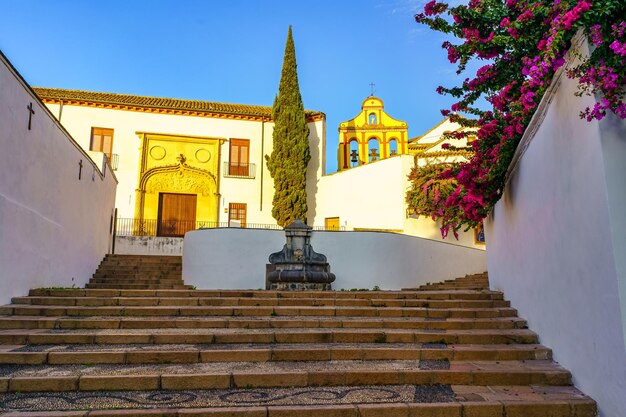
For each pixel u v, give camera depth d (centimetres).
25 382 488
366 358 603
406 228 2167
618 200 430
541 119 606
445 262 1792
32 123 866
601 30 412
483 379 538
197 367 552
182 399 472
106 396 477
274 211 2459
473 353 607
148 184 2478
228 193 2555
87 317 721
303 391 505
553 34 439
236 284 1393
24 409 434
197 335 640
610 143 439
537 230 655
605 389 450
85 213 1283
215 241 1416
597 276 460
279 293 890
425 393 503
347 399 480
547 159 596
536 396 493
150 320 698
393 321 732
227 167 2578
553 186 577
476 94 629
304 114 2558
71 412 423
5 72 746
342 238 1467
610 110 440
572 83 498
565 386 532
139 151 2488
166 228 2469
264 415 439
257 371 535
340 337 663
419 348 618
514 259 794
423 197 2030
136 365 559
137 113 2527
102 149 2459
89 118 2459
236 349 598
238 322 712
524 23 498
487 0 557
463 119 826
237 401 469
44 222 943
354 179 2431
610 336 437
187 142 2562
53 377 496
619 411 422
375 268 1474
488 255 1021
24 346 608
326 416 445
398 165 2248
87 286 1284
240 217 2547
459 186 922
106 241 1633
